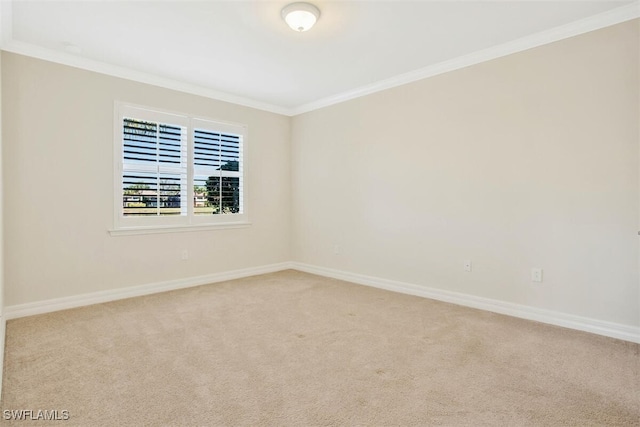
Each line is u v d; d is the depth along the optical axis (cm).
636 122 254
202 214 431
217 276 446
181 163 410
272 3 243
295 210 525
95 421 164
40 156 316
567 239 285
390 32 285
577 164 279
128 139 368
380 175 416
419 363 223
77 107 335
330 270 478
